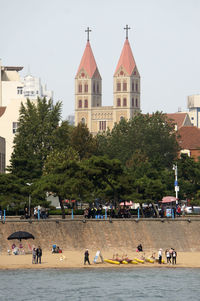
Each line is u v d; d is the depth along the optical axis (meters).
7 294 185.50
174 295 188.62
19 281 199.12
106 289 193.38
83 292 190.00
